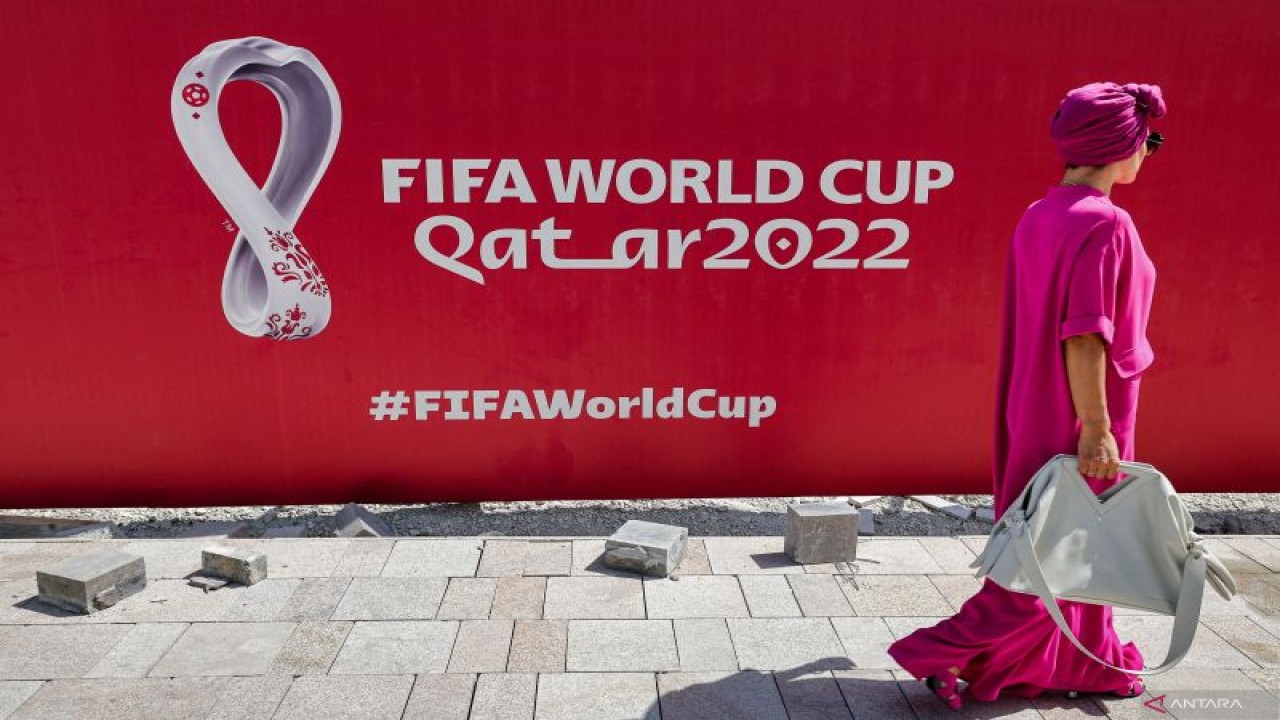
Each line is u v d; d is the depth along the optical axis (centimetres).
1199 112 448
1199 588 256
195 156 432
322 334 461
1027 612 270
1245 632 344
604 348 471
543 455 486
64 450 466
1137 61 442
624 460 489
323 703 292
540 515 493
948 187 456
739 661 320
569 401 478
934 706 294
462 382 471
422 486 485
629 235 456
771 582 382
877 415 487
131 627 338
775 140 446
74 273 444
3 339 449
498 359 470
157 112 426
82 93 422
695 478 493
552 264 459
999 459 299
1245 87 446
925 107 445
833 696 299
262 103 429
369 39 425
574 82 436
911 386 484
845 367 480
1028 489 261
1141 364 260
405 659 318
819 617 353
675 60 435
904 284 469
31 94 421
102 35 417
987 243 464
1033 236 266
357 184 442
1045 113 447
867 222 459
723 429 486
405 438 478
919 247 463
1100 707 292
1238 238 464
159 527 475
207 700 292
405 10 423
